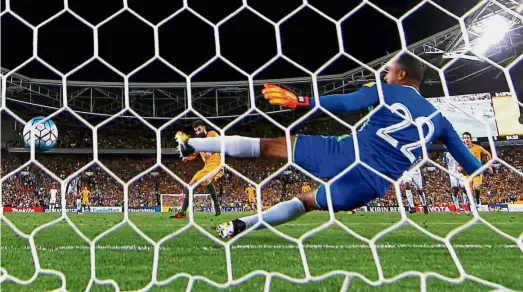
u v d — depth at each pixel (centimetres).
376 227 709
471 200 176
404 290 189
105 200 2272
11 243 402
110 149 2692
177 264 273
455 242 425
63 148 2675
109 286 200
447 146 370
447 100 200
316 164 341
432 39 2206
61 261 287
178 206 2144
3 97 200
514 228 698
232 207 2081
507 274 247
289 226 695
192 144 345
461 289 192
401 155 344
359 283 199
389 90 348
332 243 399
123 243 396
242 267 264
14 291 190
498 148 2238
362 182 339
